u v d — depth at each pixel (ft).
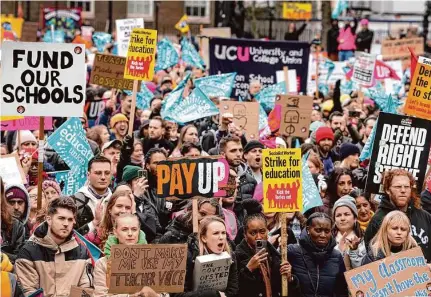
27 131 78.33
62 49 60.54
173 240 56.59
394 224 54.29
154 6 268.21
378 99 121.39
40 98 60.44
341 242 61.11
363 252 56.90
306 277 55.06
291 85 118.11
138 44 82.48
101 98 106.93
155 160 66.90
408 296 52.70
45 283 51.67
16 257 52.85
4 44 59.98
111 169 67.46
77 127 72.59
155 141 87.81
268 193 56.65
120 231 50.78
